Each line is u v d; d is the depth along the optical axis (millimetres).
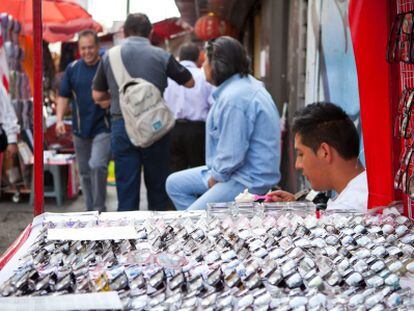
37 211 2570
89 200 6449
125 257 1902
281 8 7488
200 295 1604
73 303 1464
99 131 6117
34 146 2547
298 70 6246
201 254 1926
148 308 1501
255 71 12242
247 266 1756
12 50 7742
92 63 6086
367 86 2467
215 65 3828
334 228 2225
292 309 1488
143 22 4953
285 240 2053
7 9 8531
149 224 2314
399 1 2350
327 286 1687
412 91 2291
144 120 4828
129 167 5039
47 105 10344
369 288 1646
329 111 2727
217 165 3758
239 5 12414
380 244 2012
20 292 1613
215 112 3838
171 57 5051
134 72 4926
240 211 2457
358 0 2414
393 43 2365
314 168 2736
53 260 1878
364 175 2695
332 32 4672
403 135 2312
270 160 3770
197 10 14492
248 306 1516
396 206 2469
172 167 7059
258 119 3752
